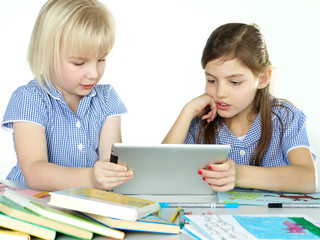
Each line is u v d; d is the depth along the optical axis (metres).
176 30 3.59
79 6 1.23
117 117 1.60
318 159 3.29
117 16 3.57
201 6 3.55
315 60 3.38
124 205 0.80
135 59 3.59
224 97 1.40
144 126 3.57
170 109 3.60
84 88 1.30
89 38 1.20
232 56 1.35
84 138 1.47
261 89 1.52
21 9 3.46
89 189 0.92
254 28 1.45
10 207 0.80
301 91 3.39
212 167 1.09
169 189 1.15
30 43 1.36
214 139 1.58
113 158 1.06
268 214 0.92
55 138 1.42
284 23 3.39
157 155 1.05
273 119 1.54
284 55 3.39
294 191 1.21
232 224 0.82
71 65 1.24
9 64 3.45
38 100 1.37
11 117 1.31
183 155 1.06
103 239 0.78
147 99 3.60
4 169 3.29
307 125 3.37
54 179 1.11
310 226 0.82
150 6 3.58
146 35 3.59
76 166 1.46
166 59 3.60
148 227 0.80
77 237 0.79
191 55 3.60
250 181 1.19
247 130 1.58
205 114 1.59
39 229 0.78
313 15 3.36
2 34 3.44
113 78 3.59
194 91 3.61
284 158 1.54
